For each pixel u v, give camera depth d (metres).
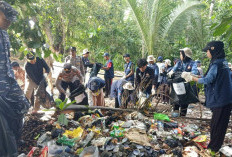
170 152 2.98
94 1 12.08
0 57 2.48
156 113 4.10
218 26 2.89
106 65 7.40
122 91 4.57
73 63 6.73
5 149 2.43
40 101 4.43
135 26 10.34
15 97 2.67
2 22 2.52
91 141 3.09
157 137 3.34
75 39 12.16
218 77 2.96
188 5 9.19
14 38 3.27
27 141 3.20
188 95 4.39
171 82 4.55
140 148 2.95
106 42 11.91
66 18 11.28
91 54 12.30
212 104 3.02
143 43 10.33
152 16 9.47
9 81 2.61
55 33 11.41
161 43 9.97
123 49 12.02
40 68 4.73
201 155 2.97
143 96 4.89
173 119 4.23
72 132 3.30
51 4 10.19
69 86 4.84
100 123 3.64
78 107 3.89
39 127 3.56
